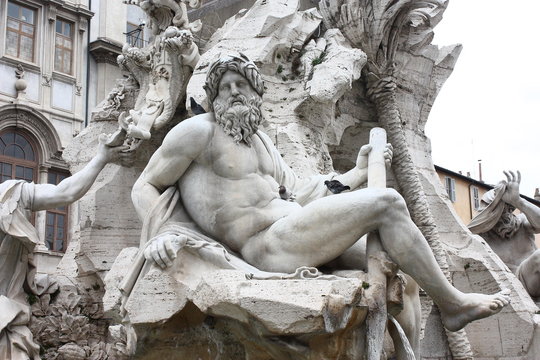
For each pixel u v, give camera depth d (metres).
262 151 4.96
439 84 9.12
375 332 4.20
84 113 26.38
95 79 27.00
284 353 4.11
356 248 4.67
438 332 8.08
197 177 4.74
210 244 4.55
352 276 4.36
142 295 4.36
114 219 7.95
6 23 24.70
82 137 8.55
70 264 8.70
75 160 8.51
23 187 7.20
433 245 8.04
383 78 7.96
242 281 4.06
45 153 24.48
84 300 8.20
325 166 6.91
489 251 8.95
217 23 8.00
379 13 7.58
